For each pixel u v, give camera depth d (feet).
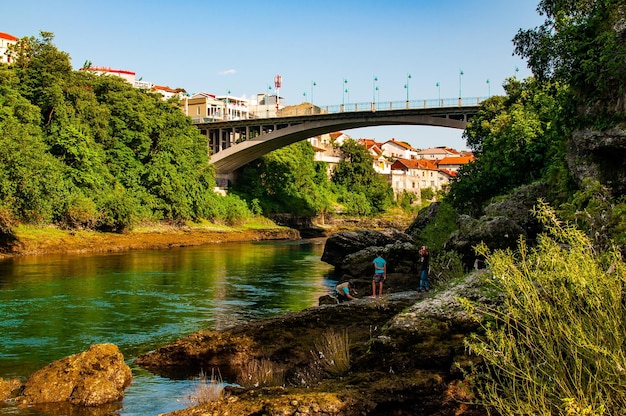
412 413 27.02
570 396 18.62
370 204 346.95
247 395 27.78
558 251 22.12
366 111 201.67
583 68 52.49
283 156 297.53
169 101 239.30
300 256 148.97
